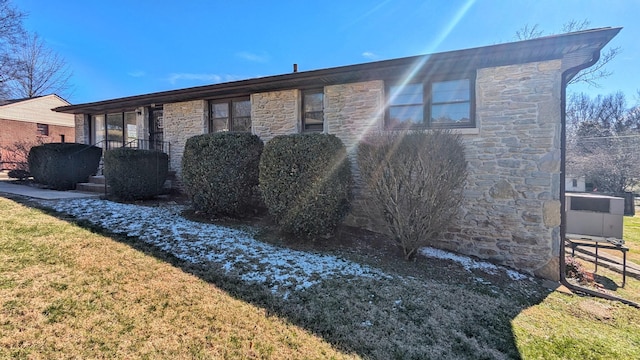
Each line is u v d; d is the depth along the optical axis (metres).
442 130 4.83
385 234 5.43
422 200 4.55
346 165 5.50
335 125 6.56
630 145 18.66
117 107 9.80
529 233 5.04
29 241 3.99
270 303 3.13
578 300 4.27
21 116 18.55
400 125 5.97
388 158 4.71
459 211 5.41
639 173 17.59
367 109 6.25
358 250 5.05
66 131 21.27
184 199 7.84
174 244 4.47
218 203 5.83
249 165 5.96
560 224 4.89
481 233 5.32
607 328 3.52
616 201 5.30
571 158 19.89
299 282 3.66
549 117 4.90
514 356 2.75
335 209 5.11
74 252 3.81
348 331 2.81
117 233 4.67
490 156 5.24
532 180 5.01
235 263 4.03
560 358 2.79
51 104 20.30
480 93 5.29
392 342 2.72
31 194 7.07
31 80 23.00
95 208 5.97
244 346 2.45
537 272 4.98
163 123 9.09
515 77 5.09
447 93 5.60
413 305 3.39
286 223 5.08
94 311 2.67
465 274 4.57
